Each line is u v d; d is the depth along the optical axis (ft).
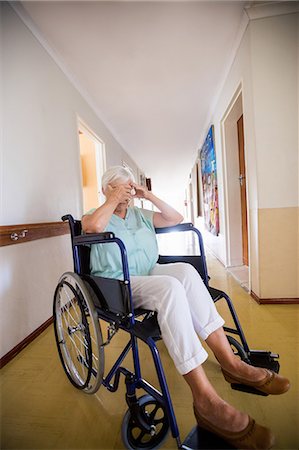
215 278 8.05
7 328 4.13
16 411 3.00
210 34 6.04
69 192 6.99
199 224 18.48
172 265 3.41
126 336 4.66
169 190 37.09
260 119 5.53
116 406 3.02
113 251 3.25
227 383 3.21
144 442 2.50
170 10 5.23
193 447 2.24
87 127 8.76
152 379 3.40
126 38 5.96
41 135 5.60
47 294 5.41
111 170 3.68
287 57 5.40
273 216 5.63
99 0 4.87
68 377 3.43
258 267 5.82
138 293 2.83
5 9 4.59
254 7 5.23
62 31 5.62
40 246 5.23
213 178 10.73
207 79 8.09
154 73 7.53
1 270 4.07
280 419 2.65
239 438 2.18
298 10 5.26
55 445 2.54
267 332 4.46
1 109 4.36
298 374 3.33
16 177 4.66
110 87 8.18
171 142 14.64
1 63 4.46
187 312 2.53
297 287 5.70
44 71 5.84
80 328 3.10
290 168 5.53
